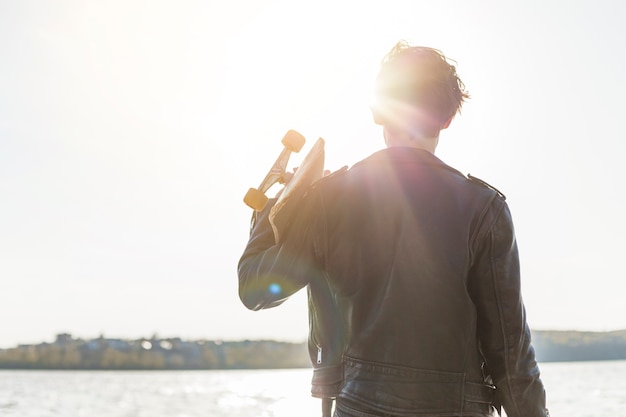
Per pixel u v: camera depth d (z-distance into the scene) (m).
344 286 1.82
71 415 35.66
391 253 1.79
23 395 52.34
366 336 1.75
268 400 48.66
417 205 1.83
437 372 1.71
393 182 1.87
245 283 1.87
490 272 1.81
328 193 1.90
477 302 1.82
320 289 1.88
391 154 1.92
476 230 1.81
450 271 1.76
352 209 1.86
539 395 1.81
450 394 1.71
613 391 26.91
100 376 86.88
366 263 1.80
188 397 51.28
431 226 1.80
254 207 1.96
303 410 38.94
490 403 1.83
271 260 1.85
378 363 1.73
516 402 1.80
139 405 42.94
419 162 1.89
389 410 1.69
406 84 1.95
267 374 105.50
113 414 36.75
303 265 1.86
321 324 1.87
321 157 1.88
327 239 1.87
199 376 97.06
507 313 1.80
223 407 41.69
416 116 1.95
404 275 1.76
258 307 1.88
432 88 1.94
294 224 1.88
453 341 1.73
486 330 1.81
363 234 1.83
